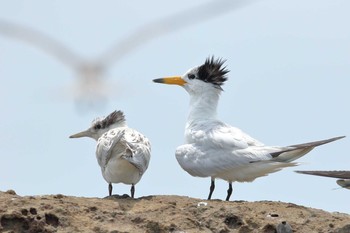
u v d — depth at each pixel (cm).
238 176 1591
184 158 1628
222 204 1405
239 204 1416
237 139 1595
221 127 1636
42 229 1263
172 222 1306
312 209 1407
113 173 1537
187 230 1295
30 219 1264
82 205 1348
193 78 1748
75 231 1274
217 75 1738
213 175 1603
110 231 1273
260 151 1571
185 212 1350
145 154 1505
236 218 1325
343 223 1320
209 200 1445
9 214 1259
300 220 1340
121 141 1521
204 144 1616
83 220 1304
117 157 1520
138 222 1306
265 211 1372
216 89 1736
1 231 1245
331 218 1353
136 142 1509
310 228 1318
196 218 1337
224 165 1579
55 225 1285
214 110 1731
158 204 1385
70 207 1331
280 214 1363
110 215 1320
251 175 1583
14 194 1404
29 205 1320
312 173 1355
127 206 1382
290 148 1566
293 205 1425
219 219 1328
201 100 1727
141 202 1407
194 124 1675
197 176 1633
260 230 1305
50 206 1318
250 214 1347
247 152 1571
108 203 1378
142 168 1496
